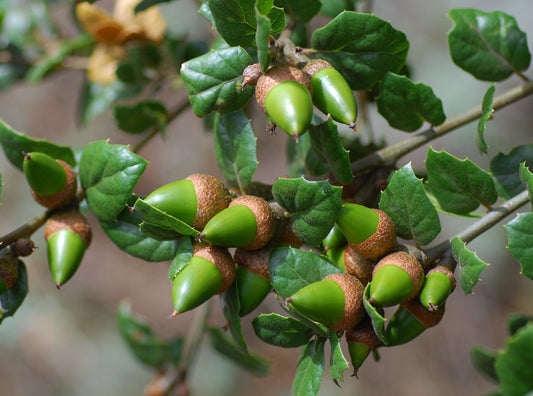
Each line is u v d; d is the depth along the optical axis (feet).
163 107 1.53
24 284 1.29
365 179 1.31
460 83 2.85
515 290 3.13
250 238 1.20
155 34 1.60
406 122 1.31
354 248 1.21
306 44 1.41
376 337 1.20
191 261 1.20
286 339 1.24
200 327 1.61
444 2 3.01
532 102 2.89
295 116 1.17
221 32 1.22
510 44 1.35
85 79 1.73
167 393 1.61
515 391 1.08
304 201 1.20
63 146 1.32
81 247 1.29
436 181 1.27
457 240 1.19
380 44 1.26
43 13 1.74
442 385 3.19
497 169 1.34
